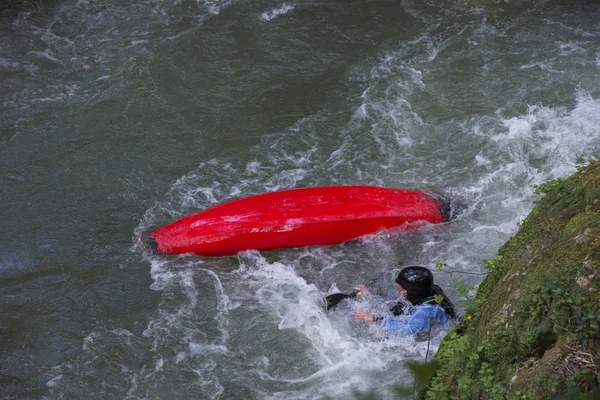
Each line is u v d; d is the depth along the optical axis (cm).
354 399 824
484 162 1203
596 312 610
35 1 1742
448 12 1641
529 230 778
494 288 755
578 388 573
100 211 1159
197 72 1490
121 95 1432
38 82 1479
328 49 1546
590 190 739
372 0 1700
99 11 1698
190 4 1717
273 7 1695
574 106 1317
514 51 1491
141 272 1038
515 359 652
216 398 843
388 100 1377
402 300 922
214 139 1310
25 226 1135
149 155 1278
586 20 1577
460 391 661
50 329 955
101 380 879
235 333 933
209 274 1026
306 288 995
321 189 1066
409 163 1221
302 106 1382
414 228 1048
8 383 880
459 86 1398
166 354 908
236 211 1038
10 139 1325
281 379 863
